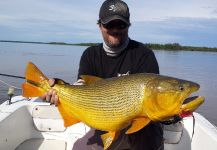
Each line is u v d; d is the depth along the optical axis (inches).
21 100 61.7
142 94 34.9
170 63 494.3
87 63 47.4
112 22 42.8
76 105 38.9
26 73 39.4
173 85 33.8
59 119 59.9
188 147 54.2
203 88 214.2
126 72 45.5
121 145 43.6
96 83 38.0
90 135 47.1
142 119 35.7
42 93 39.7
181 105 33.6
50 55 600.4
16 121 55.6
